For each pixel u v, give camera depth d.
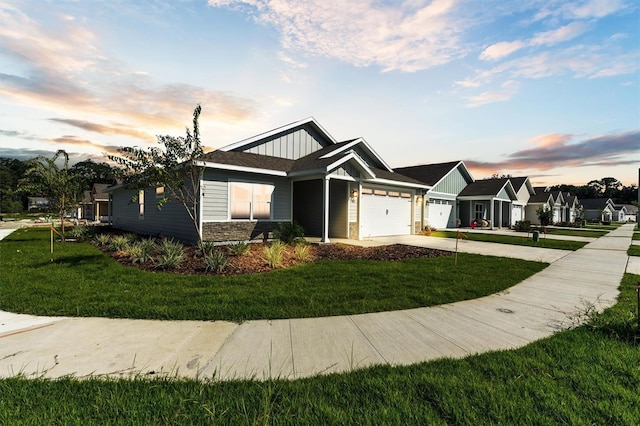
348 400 2.51
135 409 2.36
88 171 14.97
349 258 9.73
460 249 12.61
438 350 3.53
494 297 5.81
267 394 2.54
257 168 11.70
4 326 4.06
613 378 2.88
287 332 3.99
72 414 2.29
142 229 16.45
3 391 2.57
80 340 3.66
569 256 11.32
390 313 4.80
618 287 6.64
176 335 3.85
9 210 52.50
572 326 4.31
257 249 10.37
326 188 12.23
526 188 34.47
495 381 2.82
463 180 28.03
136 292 5.53
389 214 17.00
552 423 2.24
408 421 2.26
